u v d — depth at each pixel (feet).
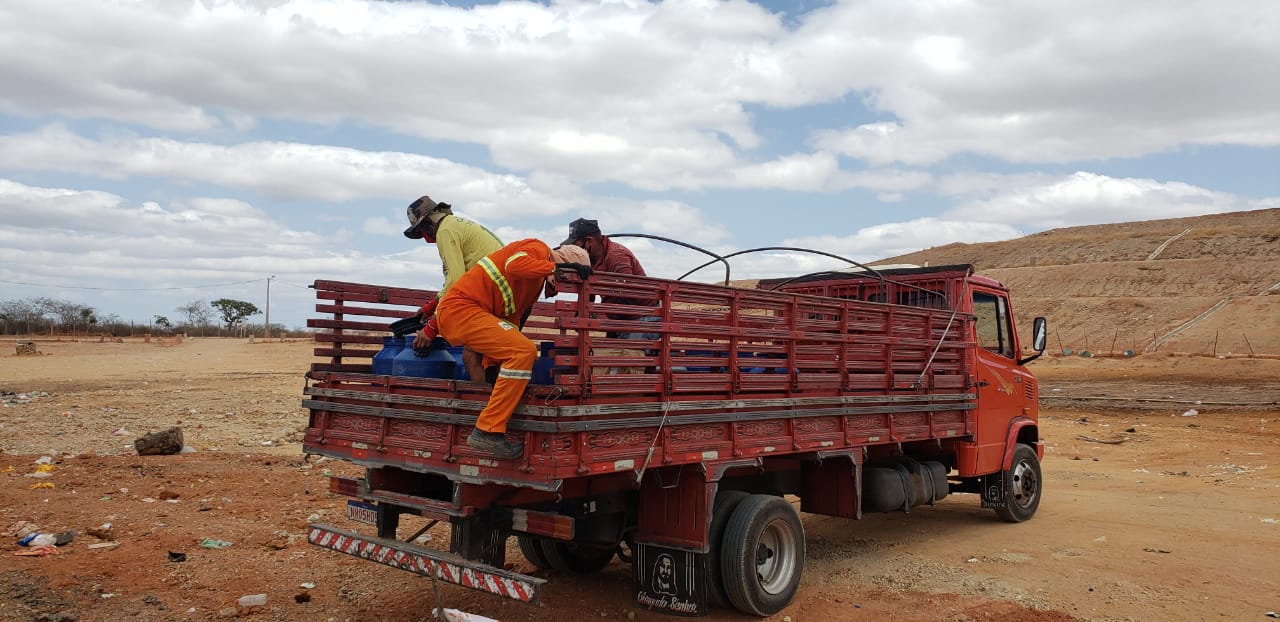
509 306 16.94
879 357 24.40
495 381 17.37
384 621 19.11
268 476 35.86
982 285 30.53
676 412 18.02
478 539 17.35
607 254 22.86
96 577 21.06
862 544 27.78
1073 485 39.99
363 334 21.17
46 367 114.11
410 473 20.01
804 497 24.63
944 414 27.27
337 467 39.17
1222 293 239.09
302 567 22.98
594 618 19.79
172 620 18.65
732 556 19.44
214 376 102.06
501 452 16.06
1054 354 161.48
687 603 19.25
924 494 27.40
